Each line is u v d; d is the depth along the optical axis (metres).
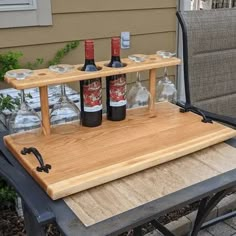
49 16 2.41
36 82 1.10
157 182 1.00
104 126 1.29
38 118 1.22
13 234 1.85
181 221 1.98
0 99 1.85
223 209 2.10
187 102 1.76
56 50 2.51
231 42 1.85
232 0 4.33
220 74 1.85
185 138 1.20
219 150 1.18
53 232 1.75
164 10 2.92
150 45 2.95
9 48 2.32
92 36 2.63
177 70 3.05
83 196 0.93
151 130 1.26
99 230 0.80
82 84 1.23
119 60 1.28
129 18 2.76
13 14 2.27
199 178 1.02
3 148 1.20
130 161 1.05
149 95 1.43
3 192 1.89
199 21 1.73
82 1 2.51
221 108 1.88
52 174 0.97
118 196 0.93
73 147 1.13
